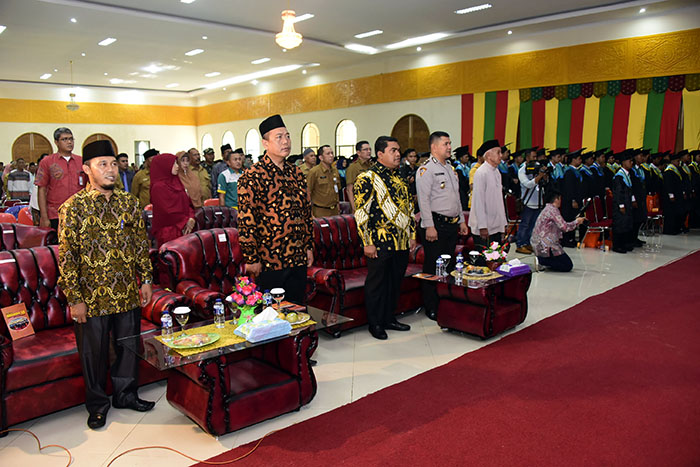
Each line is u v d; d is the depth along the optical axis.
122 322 3.02
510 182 9.75
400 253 4.39
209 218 6.60
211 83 18.91
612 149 10.68
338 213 6.77
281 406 2.96
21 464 2.60
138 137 20.84
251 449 2.67
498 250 4.66
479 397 3.21
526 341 4.23
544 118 11.46
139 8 9.52
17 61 14.19
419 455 2.57
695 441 2.65
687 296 5.47
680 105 9.84
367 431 2.82
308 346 3.08
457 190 4.77
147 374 3.51
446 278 4.43
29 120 18.50
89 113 19.70
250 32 11.03
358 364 3.83
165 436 2.86
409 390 3.34
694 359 3.77
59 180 4.85
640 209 8.59
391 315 4.63
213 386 2.70
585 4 9.52
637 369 3.61
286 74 16.55
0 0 8.65
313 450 2.64
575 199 8.66
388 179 4.28
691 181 10.10
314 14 10.01
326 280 4.31
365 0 9.09
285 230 3.44
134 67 15.38
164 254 4.00
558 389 3.31
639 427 2.81
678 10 9.55
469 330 4.30
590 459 2.51
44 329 3.51
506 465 2.47
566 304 5.33
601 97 10.71
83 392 3.15
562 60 11.01
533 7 9.64
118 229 2.95
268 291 3.29
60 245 2.80
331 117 16.03
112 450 2.72
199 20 10.31
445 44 12.46
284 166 3.51
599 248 8.66
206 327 3.14
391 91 14.18
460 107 12.79
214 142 21.33
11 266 3.44
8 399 2.86
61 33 10.98
